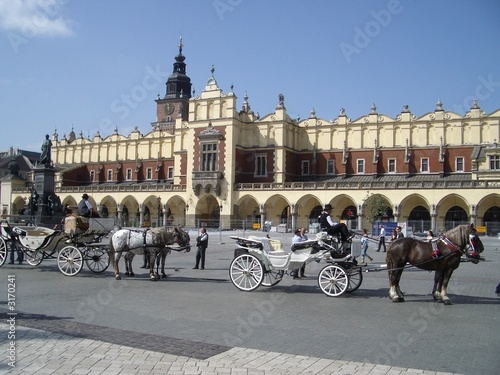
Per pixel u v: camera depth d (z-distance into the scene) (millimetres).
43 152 42250
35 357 9180
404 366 9195
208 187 80438
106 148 103250
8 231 23578
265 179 81250
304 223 70750
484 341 11023
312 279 21859
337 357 9703
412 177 74688
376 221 60125
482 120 71625
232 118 80062
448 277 15750
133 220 88500
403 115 76812
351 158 79875
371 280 21938
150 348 9977
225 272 24281
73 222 21734
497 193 61781
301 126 85312
